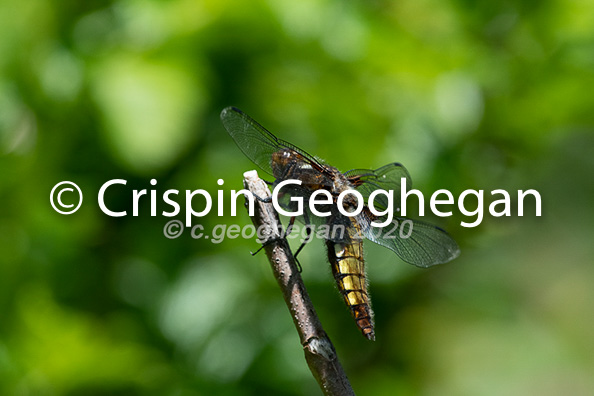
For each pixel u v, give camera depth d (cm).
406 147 54
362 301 51
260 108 54
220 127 54
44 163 53
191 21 53
